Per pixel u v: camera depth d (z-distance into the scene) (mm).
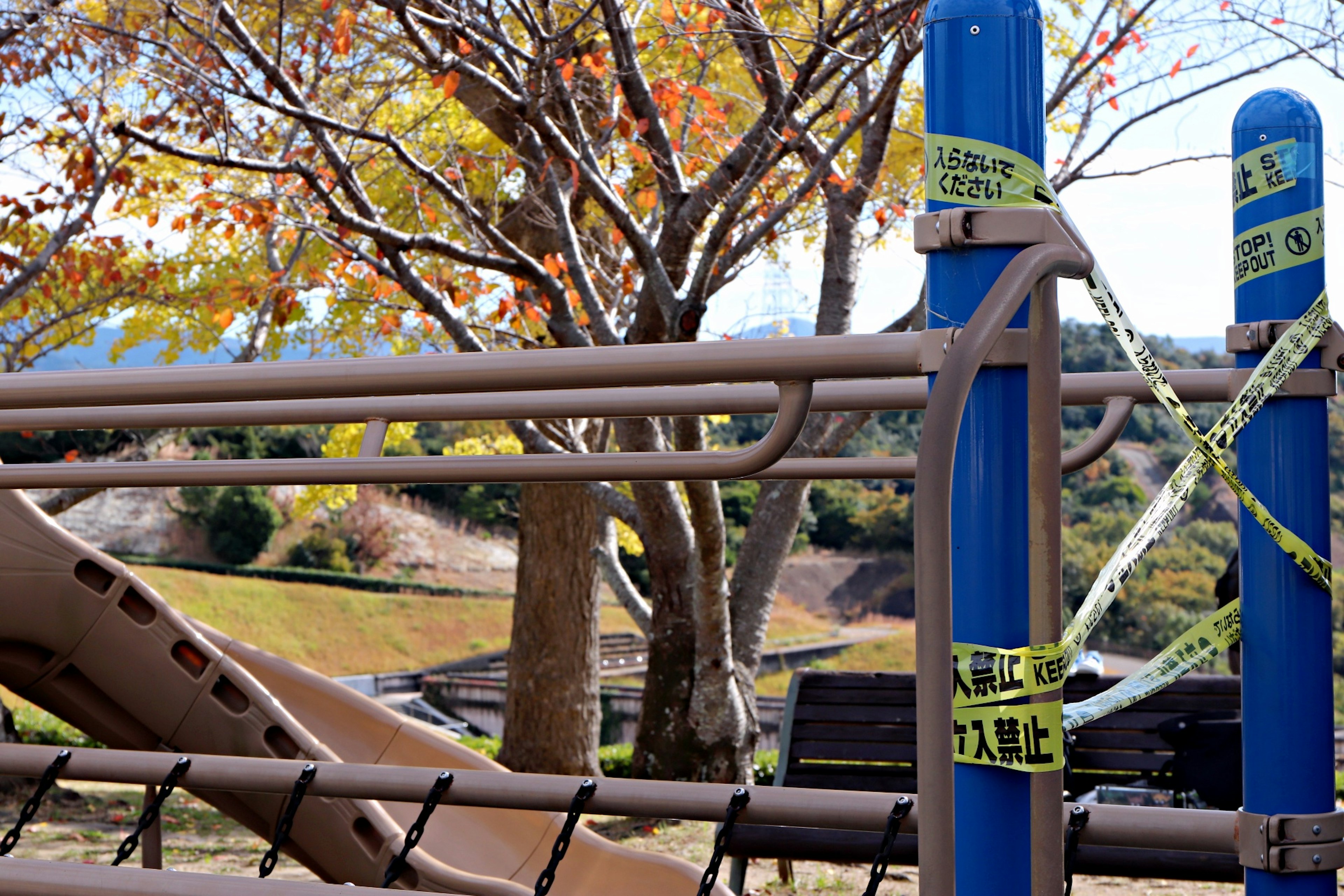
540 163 7102
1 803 6938
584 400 1797
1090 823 1394
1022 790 1051
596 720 10039
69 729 10109
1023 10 1063
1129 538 1212
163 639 3824
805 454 7625
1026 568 1045
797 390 1329
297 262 8453
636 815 1612
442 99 7469
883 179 7824
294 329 10203
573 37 5777
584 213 8414
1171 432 37500
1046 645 1038
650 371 1257
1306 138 1396
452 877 3572
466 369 1338
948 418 895
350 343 10219
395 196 8250
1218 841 1368
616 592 9117
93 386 1482
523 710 9969
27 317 8711
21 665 3805
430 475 1756
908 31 5430
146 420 2254
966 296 1062
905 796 1478
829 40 5527
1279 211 1398
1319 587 1384
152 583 36156
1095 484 33719
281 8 5637
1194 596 27531
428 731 4738
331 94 6320
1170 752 4289
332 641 35500
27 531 3734
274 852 1802
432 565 41531
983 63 1057
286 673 4816
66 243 7473
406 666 34812
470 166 8219
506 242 6387
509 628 37750
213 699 3828
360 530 41625
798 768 4707
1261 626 1397
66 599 3756
